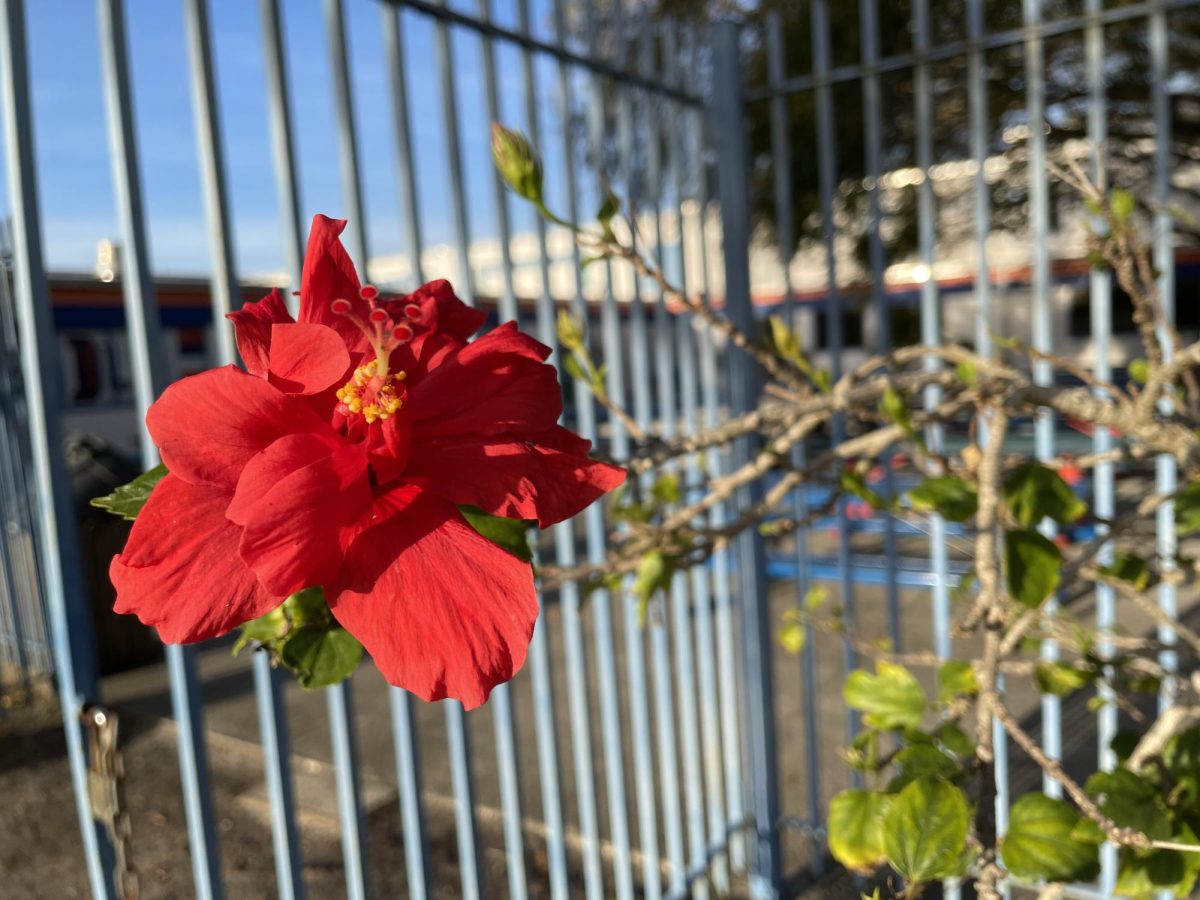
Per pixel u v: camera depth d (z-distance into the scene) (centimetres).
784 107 295
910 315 1073
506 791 245
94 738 127
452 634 63
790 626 238
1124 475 762
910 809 86
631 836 356
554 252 690
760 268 1162
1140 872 112
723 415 370
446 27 211
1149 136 650
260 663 170
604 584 160
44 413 135
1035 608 108
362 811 189
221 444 64
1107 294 240
